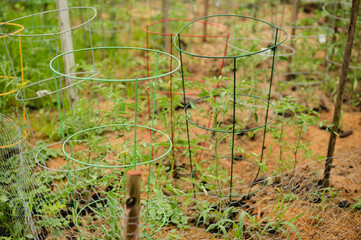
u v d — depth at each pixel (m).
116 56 6.37
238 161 4.11
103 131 4.47
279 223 3.00
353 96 5.29
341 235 3.03
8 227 3.09
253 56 4.86
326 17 7.47
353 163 3.88
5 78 3.96
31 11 7.21
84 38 6.29
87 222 3.06
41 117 4.87
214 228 3.13
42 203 3.14
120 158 3.15
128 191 2.22
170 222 3.19
